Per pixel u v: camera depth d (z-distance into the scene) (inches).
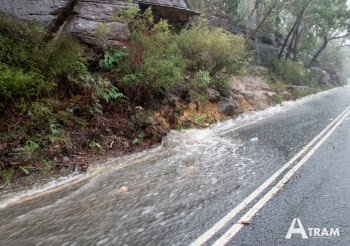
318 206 163.0
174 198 181.2
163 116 363.9
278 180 205.5
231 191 188.9
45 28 327.0
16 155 216.8
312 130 381.7
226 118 470.0
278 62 941.2
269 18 919.0
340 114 526.0
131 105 342.0
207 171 229.5
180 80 376.2
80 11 372.5
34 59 268.1
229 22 837.2
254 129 399.9
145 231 142.9
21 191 191.8
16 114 240.8
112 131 296.8
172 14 479.8
